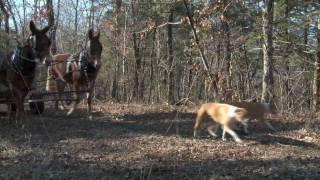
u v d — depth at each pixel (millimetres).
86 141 11750
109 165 9555
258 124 14734
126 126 13938
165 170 9164
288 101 21047
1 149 10750
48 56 13109
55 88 16828
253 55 26562
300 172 9242
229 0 20156
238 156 10625
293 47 24797
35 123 14047
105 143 11570
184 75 31266
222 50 20562
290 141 12508
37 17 22141
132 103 21562
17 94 13258
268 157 10594
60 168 9250
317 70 23078
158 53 33500
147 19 30547
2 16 13773
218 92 18984
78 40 33250
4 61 13289
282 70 24672
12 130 12805
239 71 22812
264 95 18422
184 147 11336
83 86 15445
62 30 35781
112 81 36312
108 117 15656
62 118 15242
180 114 16422
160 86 31594
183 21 19406
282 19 23797
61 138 12062
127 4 31000
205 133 13172
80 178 8594
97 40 15102
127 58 32594
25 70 12906
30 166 9281
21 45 13094
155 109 17922
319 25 23656
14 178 8547
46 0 22750
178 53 31922
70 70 15266
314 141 12641
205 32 19969
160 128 13727
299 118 16047
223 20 19688
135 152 10750
